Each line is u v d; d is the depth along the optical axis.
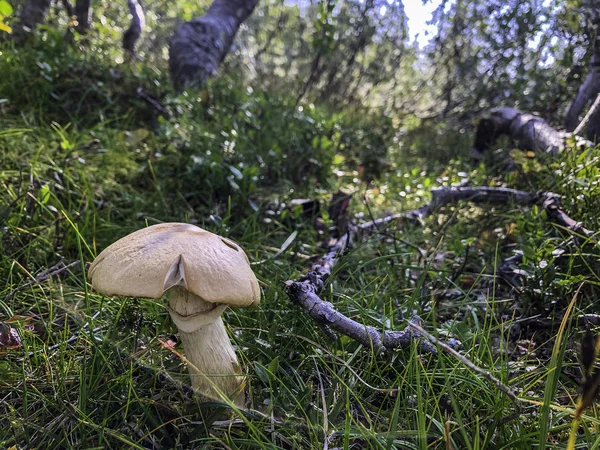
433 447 0.25
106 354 0.28
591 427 0.25
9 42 0.75
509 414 0.25
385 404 0.28
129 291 0.21
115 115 0.67
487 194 0.60
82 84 0.70
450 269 0.45
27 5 0.98
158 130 0.65
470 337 0.32
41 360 0.29
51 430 0.25
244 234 0.46
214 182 0.56
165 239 0.23
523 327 0.36
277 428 0.25
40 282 0.36
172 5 1.92
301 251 0.48
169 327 0.32
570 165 0.53
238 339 0.31
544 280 0.37
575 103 0.85
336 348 0.31
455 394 0.27
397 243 0.50
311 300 0.30
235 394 0.25
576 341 0.32
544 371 0.29
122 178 0.56
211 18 1.15
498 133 0.92
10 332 0.30
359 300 0.37
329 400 0.28
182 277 0.22
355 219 0.58
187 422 0.26
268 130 0.77
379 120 1.21
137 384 0.28
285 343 0.32
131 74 0.79
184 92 0.83
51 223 0.43
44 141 0.56
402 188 0.72
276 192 0.61
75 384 0.28
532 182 0.59
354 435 0.24
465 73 1.47
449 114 1.50
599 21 0.86
